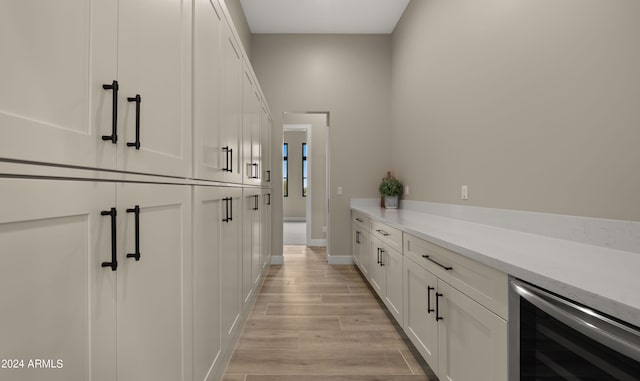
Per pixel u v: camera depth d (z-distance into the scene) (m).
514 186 1.80
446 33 2.72
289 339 2.24
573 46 1.39
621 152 1.17
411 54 3.66
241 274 2.21
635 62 1.12
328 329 2.41
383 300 2.67
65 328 0.59
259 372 1.83
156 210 0.95
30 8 0.51
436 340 1.58
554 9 1.50
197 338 1.29
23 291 0.50
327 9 3.93
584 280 0.81
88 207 0.65
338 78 4.54
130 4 0.80
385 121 4.54
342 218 4.55
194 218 1.25
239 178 2.10
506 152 1.88
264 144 3.67
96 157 0.66
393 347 2.13
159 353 0.97
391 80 4.48
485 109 2.10
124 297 0.78
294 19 4.16
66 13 0.58
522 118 1.73
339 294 3.22
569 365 0.78
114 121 0.69
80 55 0.62
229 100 1.80
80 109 0.62
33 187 0.52
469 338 1.26
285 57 4.54
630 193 1.14
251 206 2.64
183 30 1.15
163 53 0.99
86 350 0.65
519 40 1.76
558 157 1.48
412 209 3.60
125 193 0.78
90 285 0.66
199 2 1.30
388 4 3.81
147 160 0.89
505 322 1.02
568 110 1.42
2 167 0.47
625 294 0.70
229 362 1.93
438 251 1.56
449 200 2.66
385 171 4.54
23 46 0.50
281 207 4.56
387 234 2.52
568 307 0.78
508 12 1.86
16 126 0.48
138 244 0.78
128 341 0.80
